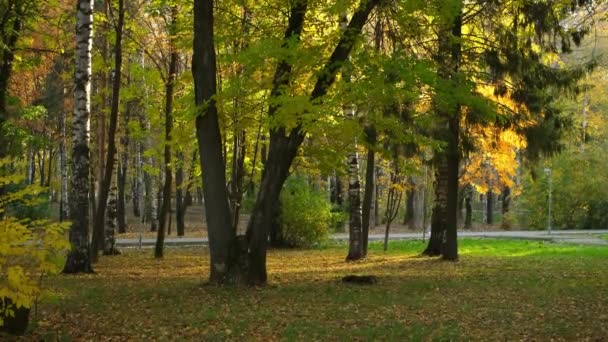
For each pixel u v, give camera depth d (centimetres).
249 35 1359
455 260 1909
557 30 1556
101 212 1830
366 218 2130
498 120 1617
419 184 3059
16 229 573
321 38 1273
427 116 1380
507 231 4334
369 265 1795
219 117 1288
